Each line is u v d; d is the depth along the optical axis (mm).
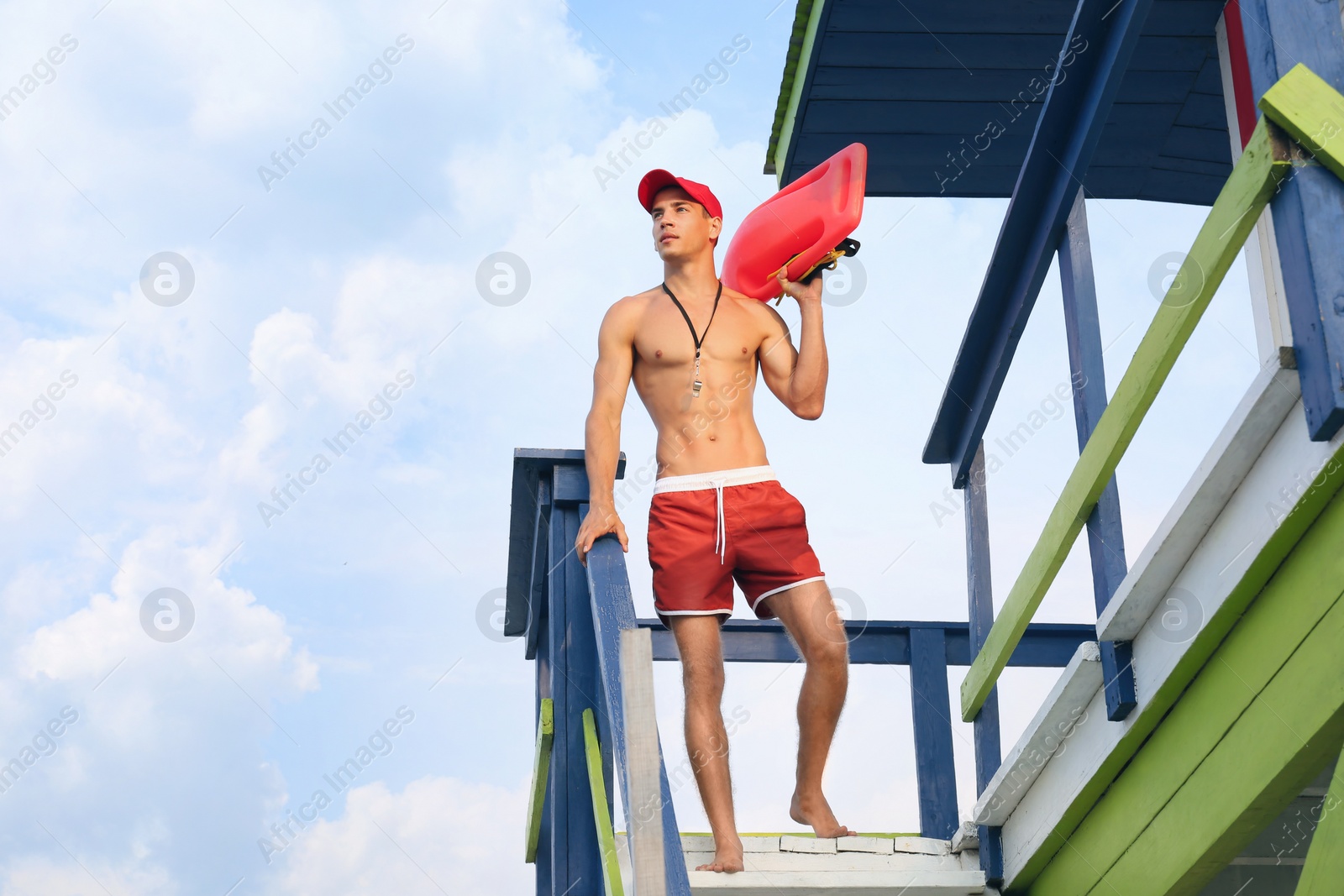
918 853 4227
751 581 4016
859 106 6391
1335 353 2779
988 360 4582
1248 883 4453
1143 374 3391
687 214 4203
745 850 3934
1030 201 4223
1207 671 3355
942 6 5723
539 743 3799
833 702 3930
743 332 4188
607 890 2977
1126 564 3643
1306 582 2979
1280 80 2982
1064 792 3898
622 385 4062
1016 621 4039
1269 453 3020
